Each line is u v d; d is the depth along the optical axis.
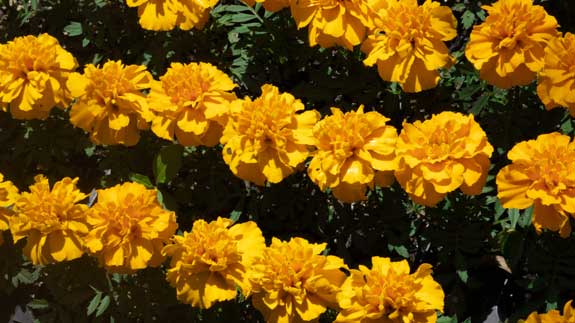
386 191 0.83
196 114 0.79
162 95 0.79
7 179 0.89
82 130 0.87
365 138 0.77
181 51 0.90
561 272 0.81
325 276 0.74
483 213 0.83
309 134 0.78
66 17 0.95
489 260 0.84
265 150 0.77
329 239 0.85
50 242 0.77
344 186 0.77
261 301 0.75
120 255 0.76
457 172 0.75
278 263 0.74
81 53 0.94
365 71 0.86
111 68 0.80
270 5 0.82
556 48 0.77
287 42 0.88
